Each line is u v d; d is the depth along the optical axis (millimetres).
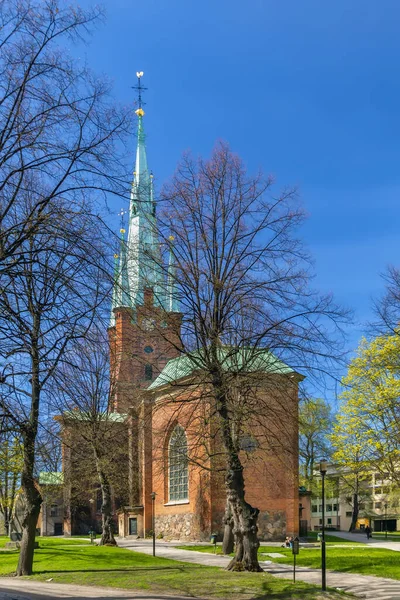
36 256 13875
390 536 69812
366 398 41094
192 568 28625
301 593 20953
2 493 48594
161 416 43281
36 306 14469
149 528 55219
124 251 14398
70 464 44344
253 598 20453
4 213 12852
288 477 45656
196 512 48719
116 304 15227
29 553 28062
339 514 102000
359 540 56781
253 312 26688
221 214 27547
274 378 27016
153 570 28172
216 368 26578
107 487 44438
